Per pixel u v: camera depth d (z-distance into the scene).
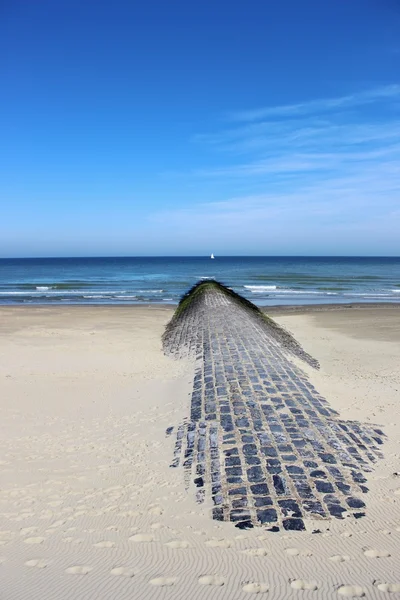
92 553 4.02
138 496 5.22
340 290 41.47
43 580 3.59
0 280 57.84
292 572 3.69
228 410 7.48
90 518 4.73
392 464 5.97
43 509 4.96
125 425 7.64
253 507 4.79
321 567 3.76
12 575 3.66
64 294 38.69
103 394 9.50
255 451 6.05
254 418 7.12
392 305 29.66
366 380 10.59
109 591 3.43
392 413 8.12
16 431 7.51
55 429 7.59
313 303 31.66
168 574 3.67
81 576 3.64
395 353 14.13
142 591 3.44
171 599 3.34
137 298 35.72
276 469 5.58
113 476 5.79
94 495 5.29
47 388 9.96
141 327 19.66
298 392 8.51
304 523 4.49
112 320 21.97
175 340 15.02
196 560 3.87
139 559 3.90
